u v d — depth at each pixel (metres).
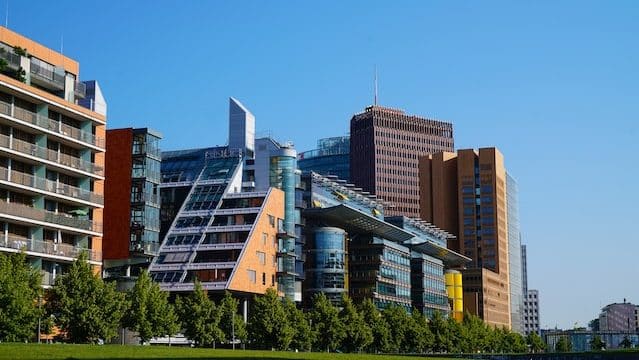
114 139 144.12
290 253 177.50
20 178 108.50
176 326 115.25
